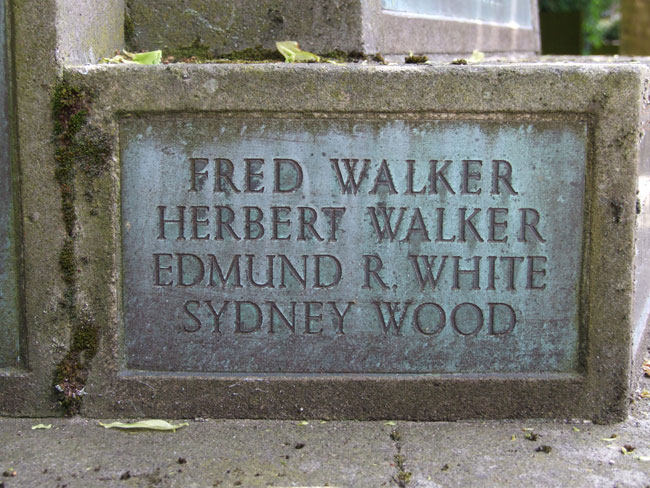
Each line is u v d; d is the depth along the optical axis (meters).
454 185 1.31
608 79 1.28
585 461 1.25
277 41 1.52
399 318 1.33
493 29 2.14
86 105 1.30
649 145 1.47
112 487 1.20
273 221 1.32
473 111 1.29
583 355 1.33
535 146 1.30
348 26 1.50
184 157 1.31
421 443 1.28
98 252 1.32
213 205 1.32
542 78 1.29
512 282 1.32
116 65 1.30
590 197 1.30
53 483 1.20
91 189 1.31
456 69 1.29
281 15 1.51
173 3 1.53
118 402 1.33
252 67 1.29
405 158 1.31
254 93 1.29
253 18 1.52
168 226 1.32
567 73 1.29
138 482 1.21
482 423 1.33
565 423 1.33
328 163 1.31
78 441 1.29
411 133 1.30
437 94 1.29
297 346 1.34
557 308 1.33
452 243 1.32
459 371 1.34
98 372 1.33
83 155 1.30
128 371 1.34
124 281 1.33
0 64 1.29
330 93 1.29
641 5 4.13
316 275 1.33
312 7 1.50
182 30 1.53
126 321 1.33
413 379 1.33
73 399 1.33
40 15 1.28
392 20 1.63
